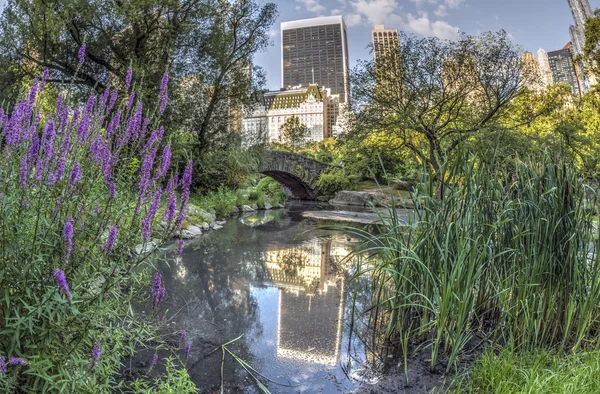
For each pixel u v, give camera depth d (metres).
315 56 127.12
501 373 2.12
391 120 11.82
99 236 1.66
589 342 2.58
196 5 12.59
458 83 11.50
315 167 27.77
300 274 5.85
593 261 2.69
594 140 9.74
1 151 1.71
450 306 2.56
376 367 2.71
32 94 1.76
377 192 24.70
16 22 10.49
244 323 3.62
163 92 2.12
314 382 2.51
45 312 1.42
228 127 15.03
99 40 11.10
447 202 2.81
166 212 1.81
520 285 2.56
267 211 18.83
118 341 1.83
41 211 1.63
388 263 2.95
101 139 1.93
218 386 2.42
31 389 1.42
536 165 2.91
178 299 4.25
